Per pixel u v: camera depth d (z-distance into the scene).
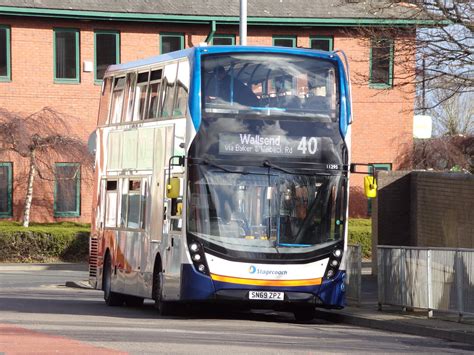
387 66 48.12
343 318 35.53
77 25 80.31
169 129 35.56
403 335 31.03
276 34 82.81
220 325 32.25
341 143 34.12
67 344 25.08
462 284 32.41
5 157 78.50
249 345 25.73
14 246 72.81
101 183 44.28
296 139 33.75
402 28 42.50
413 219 51.31
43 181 78.88
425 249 34.47
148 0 80.94
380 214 51.97
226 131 33.34
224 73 33.66
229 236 33.00
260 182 33.34
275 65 34.00
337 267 33.62
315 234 33.47
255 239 33.03
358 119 83.25
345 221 33.94
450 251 33.06
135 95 40.19
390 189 51.94
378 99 83.31
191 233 32.91
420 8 41.25
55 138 77.00
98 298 48.41
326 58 34.50
